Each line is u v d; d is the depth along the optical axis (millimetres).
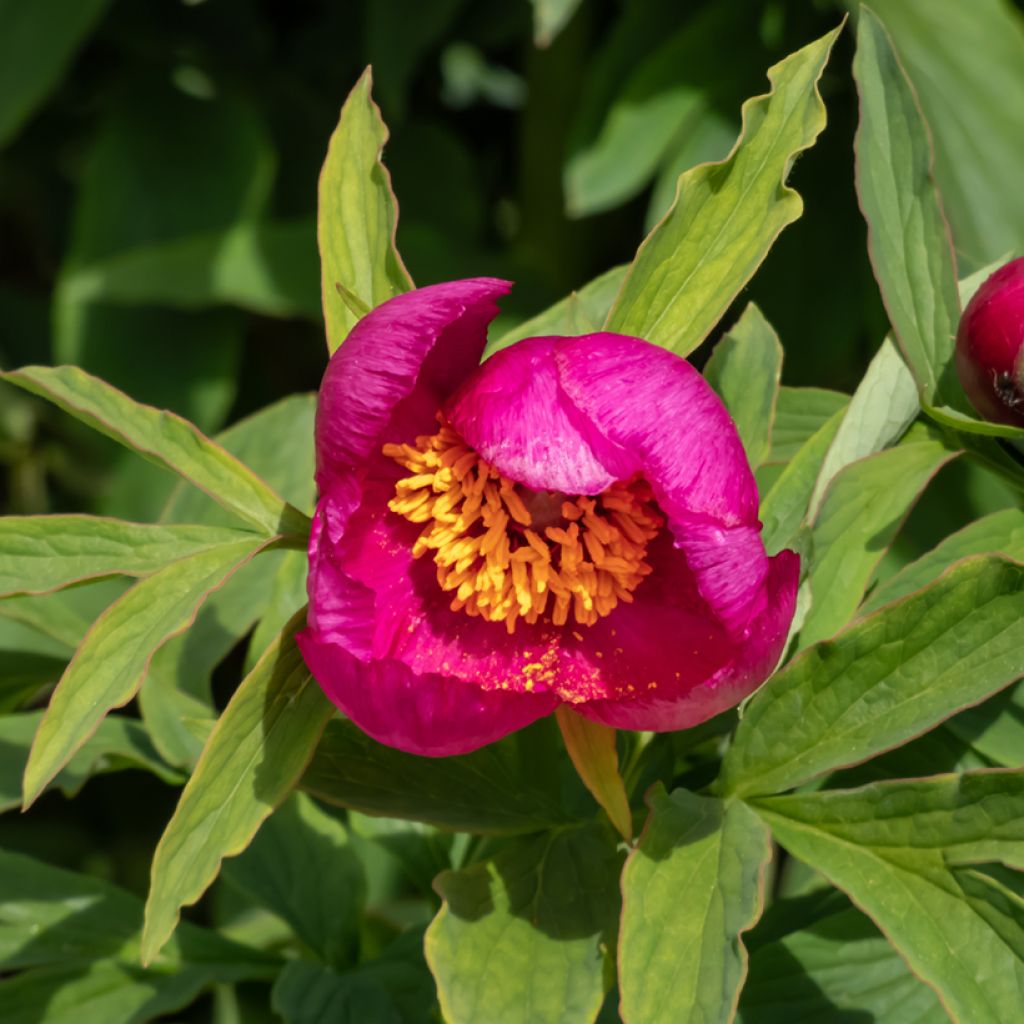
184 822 622
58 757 622
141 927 744
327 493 634
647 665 646
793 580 632
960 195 892
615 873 654
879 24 671
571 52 1104
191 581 638
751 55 972
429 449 654
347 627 629
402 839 748
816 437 681
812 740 645
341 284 650
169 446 646
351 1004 705
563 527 658
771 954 707
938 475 885
